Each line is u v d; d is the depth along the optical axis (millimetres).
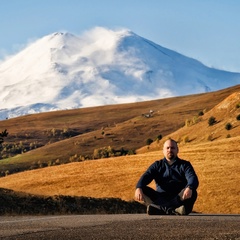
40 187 83250
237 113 151125
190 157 89000
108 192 75938
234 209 61438
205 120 160750
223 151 91250
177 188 12453
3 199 30391
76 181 83188
